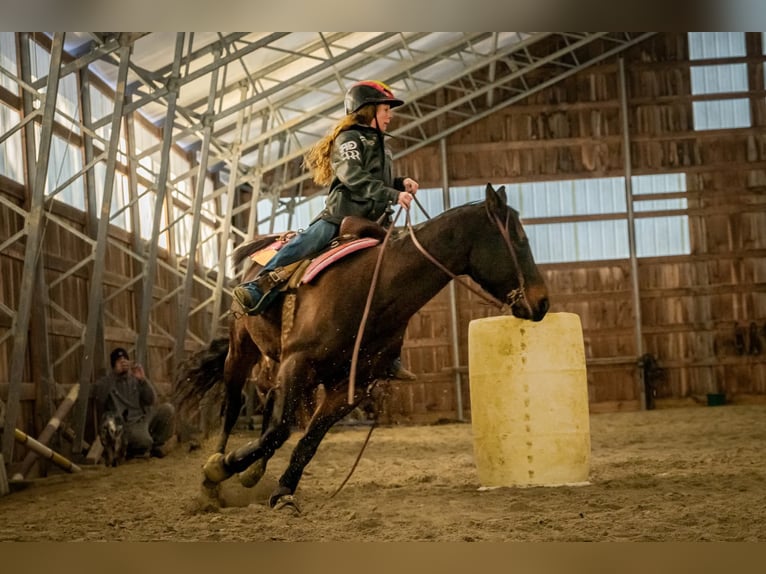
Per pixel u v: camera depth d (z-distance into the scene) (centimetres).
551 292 2669
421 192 2664
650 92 2681
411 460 1281
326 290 666
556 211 2677
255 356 839
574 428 848
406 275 661
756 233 2659
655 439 1480
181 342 1731
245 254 803
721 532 574
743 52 2667
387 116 727
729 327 2650
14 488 1065
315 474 1096
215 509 743
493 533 599
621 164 2675
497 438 850
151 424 1455
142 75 1440
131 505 848
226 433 880
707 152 2672
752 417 1988
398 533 609
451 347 2645
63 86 1408
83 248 1456
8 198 1191
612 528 601
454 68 2538
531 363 845
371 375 693
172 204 2020
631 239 2656
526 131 2684
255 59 1816
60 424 1259
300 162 2536
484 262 664
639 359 2617
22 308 1075
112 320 1597
